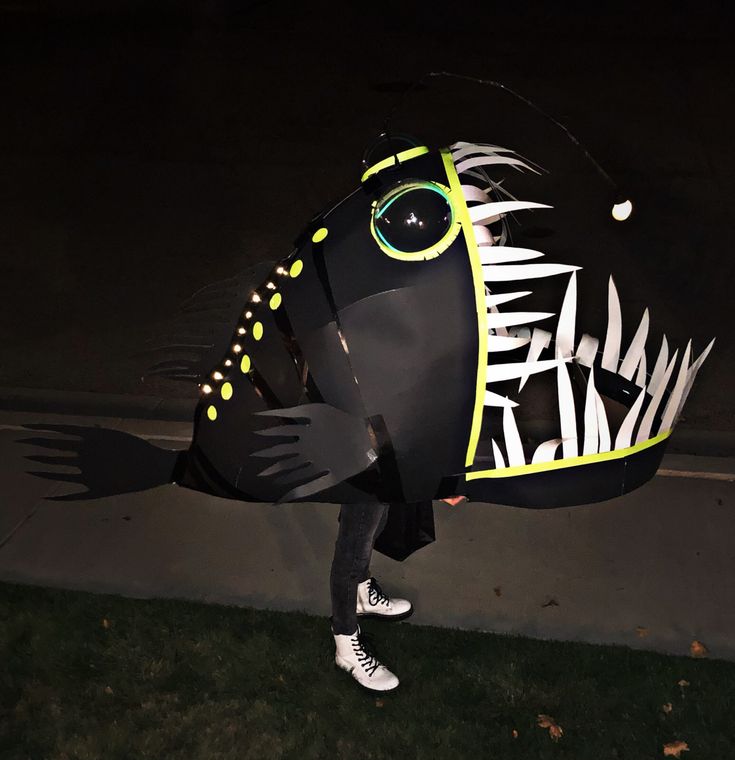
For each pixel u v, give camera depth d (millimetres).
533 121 8953
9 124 9359
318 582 4070
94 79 10508
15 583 4082
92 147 8828
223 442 2887
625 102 9375
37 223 7520
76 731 3381
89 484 3104
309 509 4512
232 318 2971
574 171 7863
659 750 3234
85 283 6680
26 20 12625
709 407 5230
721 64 10461
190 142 8883
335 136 8898
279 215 7535
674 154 8203
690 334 5816
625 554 4164
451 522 4379
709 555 4152
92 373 5691
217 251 7031
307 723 3389
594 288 6215
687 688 3479
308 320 2662
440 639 3736
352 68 10641
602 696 3453
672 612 3846
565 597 3938
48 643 3756
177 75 10562
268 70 10664
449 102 9508
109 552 4258
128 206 7750
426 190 2529
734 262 6535
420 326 2553
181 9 12930
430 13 12648
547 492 2803
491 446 2777
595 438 2752
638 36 11539
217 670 3615
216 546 4289
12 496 4617
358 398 2621
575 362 3309
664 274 6398
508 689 3492
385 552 3479
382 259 2578
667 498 4508
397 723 3373
